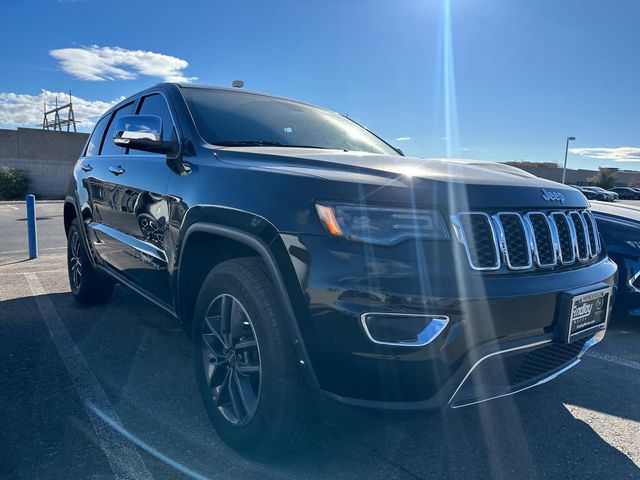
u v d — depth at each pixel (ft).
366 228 6.42
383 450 8.13
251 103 11.63
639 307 14.20
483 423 9.12
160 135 9.86
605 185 212.84
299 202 6.84
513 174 8.59
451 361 6.37
